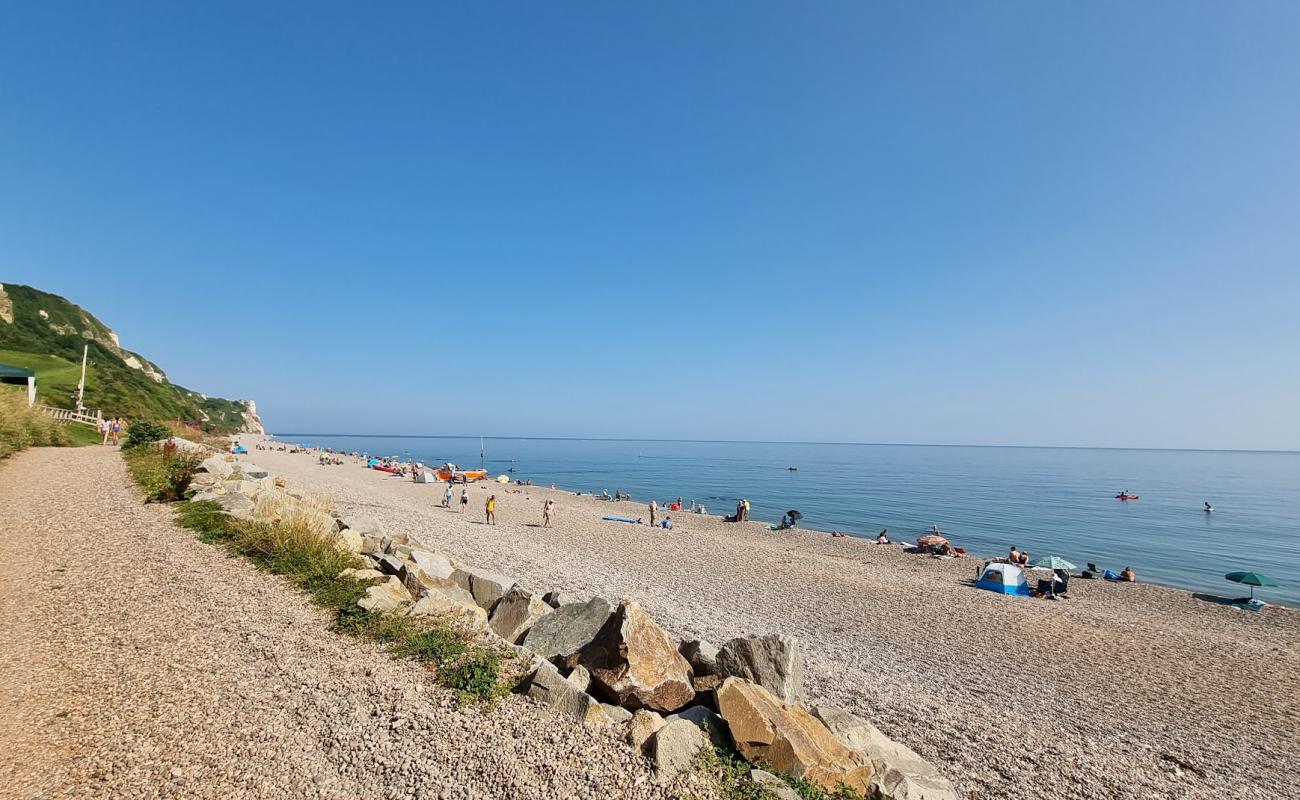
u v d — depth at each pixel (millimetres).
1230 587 31656
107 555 10414
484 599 11164
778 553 32750
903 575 29156
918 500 72500
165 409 65312
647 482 94812
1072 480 114438
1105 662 16859
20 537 11219
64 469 20875
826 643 16094
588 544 30969
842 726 7426
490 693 6395
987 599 24188
